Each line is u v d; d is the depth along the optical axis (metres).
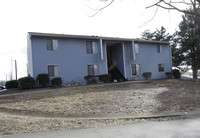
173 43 32.16
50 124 6.23
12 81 22.09
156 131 5.21
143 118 7.06
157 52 26.91
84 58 20.89
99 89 14.84
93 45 21.66
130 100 10.43
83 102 10.14
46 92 13.98
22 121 6.57
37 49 18.53
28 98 11.93
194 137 4.59
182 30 28.84
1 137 4.79
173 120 6.59
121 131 5.30
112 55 26.12
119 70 24.50
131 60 23.66
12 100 11.54
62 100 10.82
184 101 10.02
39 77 17.42
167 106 8.99
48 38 19.20
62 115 7.80
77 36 20.20
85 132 5.24
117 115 7.71
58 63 19.44
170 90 13.88
